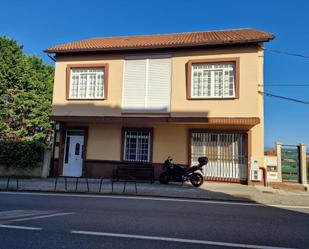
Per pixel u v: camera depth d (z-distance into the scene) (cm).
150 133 1577
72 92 1656
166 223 673
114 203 919
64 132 1675
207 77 1477
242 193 1138
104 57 1627
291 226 670
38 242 525
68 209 813
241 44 1429
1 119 2075
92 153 1627
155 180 1534
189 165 1502
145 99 1542
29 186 1241
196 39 1570
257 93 1394
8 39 2239
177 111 1478
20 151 1588
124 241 538
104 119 1548
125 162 1582
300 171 1451
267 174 1447
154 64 1555
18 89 2170
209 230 621
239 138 1469
